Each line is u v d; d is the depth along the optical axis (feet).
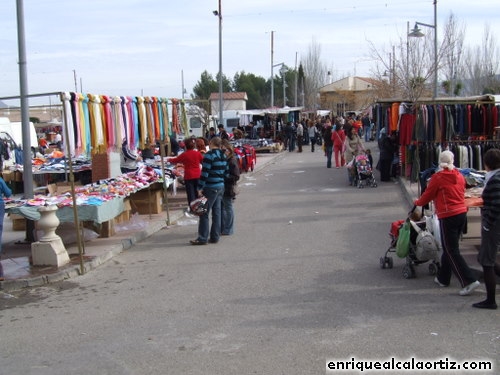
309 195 53.83
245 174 75.97
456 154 46.68
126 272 28.63
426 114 48.42
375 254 29.81
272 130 131.95
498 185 20.08
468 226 30.12
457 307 21.01
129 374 16.30
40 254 28.89
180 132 44.73
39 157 64.75
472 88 137.80
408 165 55.06
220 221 34.86
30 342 19.36
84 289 25.88
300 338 18.42
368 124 137.39
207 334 19.17
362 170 56.80
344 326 19.39
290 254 30.60
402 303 21.67
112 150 33.35
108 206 32.12
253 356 17.12
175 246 34.27
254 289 24.31
